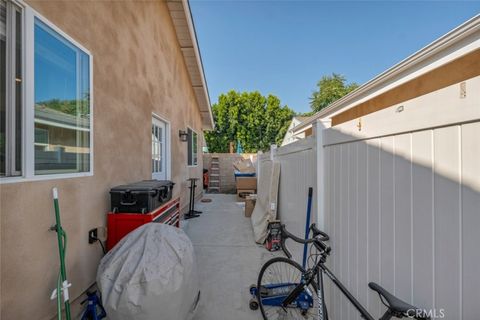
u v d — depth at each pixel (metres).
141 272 1.55
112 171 2.59
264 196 4.57
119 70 2.76
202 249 3.74
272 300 2.13
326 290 2.01
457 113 0.88
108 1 2.52
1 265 1.35
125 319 1.50
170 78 4.93
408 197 1.12
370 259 1.41
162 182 3.11
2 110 1.44
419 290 1.05
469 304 0.83
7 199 1.39
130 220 2.39
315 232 1.88
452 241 0.90
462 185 0.87
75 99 2.02
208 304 2.31
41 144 1.67
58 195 1.77
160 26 4.29
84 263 2.07
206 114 9.24
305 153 2.68
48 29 1.73
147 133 3.62
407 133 1.13
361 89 4.01
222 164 11.25
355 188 1.58
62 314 1.79
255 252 3.61
